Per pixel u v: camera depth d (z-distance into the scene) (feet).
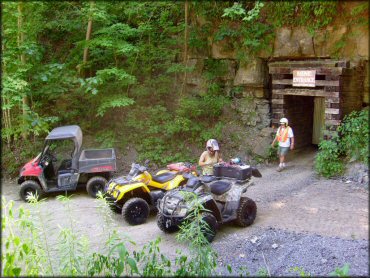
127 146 30.76
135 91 32.40
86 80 28.45
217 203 18.63
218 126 30.86
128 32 30.60
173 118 31.91
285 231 15.72
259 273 12.24
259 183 23.24
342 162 22.61
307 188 20.36
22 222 11.32
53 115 31.91
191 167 22.40
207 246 12.78
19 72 26.73
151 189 21.20
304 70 25.84
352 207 16.12
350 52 23.43
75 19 33.27
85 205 22.61
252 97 30.83
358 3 21.20
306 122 31.17
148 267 11.23
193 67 31.96
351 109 24.35
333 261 12.51
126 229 18.90
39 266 11.21
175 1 33.83
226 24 30.71
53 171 25.95
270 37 27.96
